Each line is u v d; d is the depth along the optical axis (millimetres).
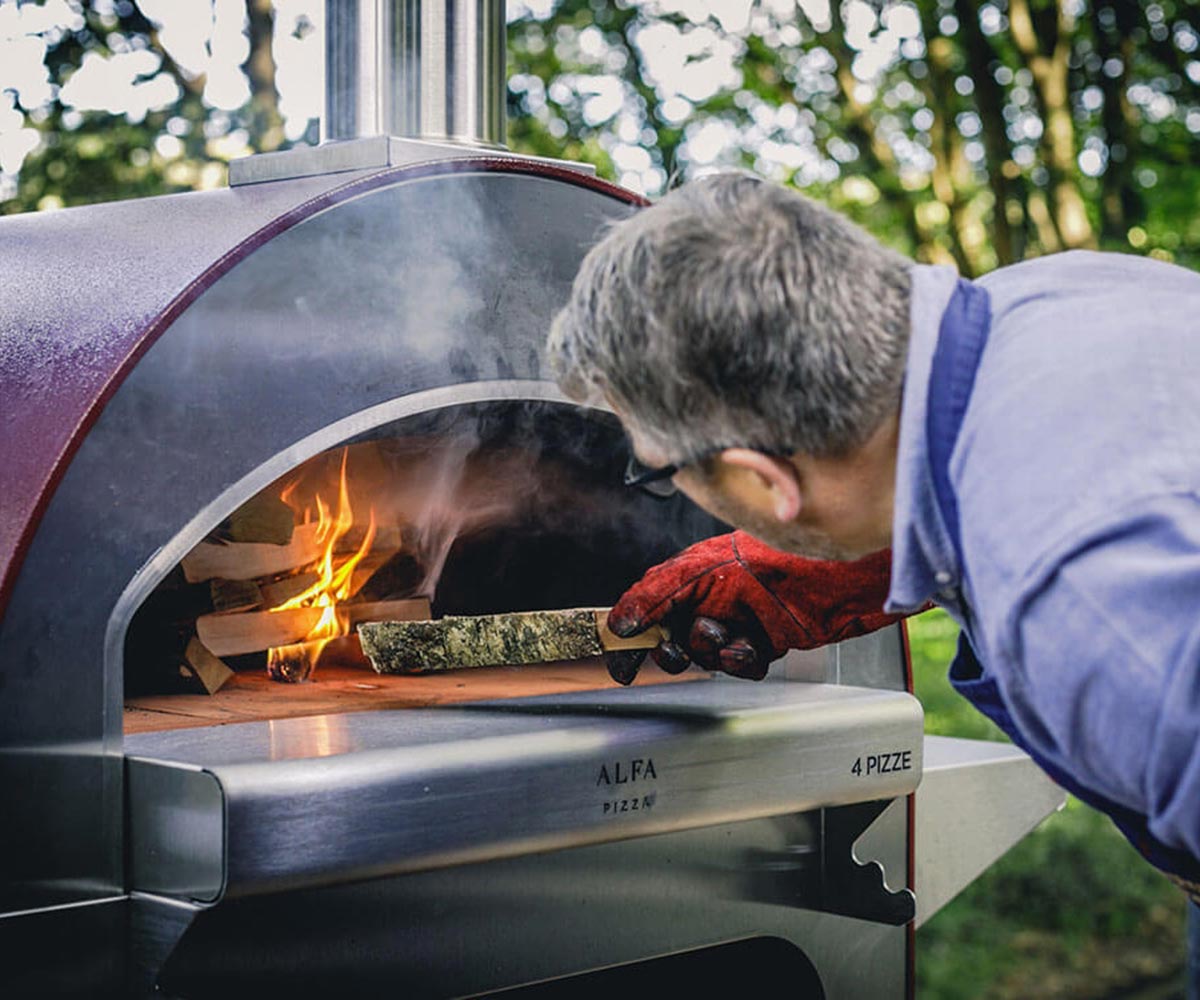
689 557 1445
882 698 1646
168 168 3988
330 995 1388
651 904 1625
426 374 1466
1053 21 5512
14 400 1302
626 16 5844
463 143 1692
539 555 1962
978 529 945
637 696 1621
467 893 1482
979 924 4117
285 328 1351
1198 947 2127
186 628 1591
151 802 1208
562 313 1143
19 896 1165
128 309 1306
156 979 1204
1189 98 5867
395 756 1246
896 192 6102
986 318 1028
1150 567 860
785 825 1742
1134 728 875
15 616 1165
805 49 6105
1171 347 965
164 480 1264
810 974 1805
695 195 1084
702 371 1021
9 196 3895
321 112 1727
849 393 1001
